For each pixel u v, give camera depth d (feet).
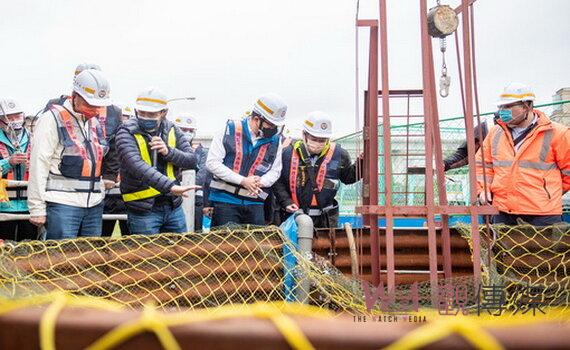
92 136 16.48
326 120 19.20
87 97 15.57
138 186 16.74
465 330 3.41
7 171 19.07
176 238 12.81
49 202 15.75
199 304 12.64
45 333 4.01
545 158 19.17
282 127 18.51
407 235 17.03
